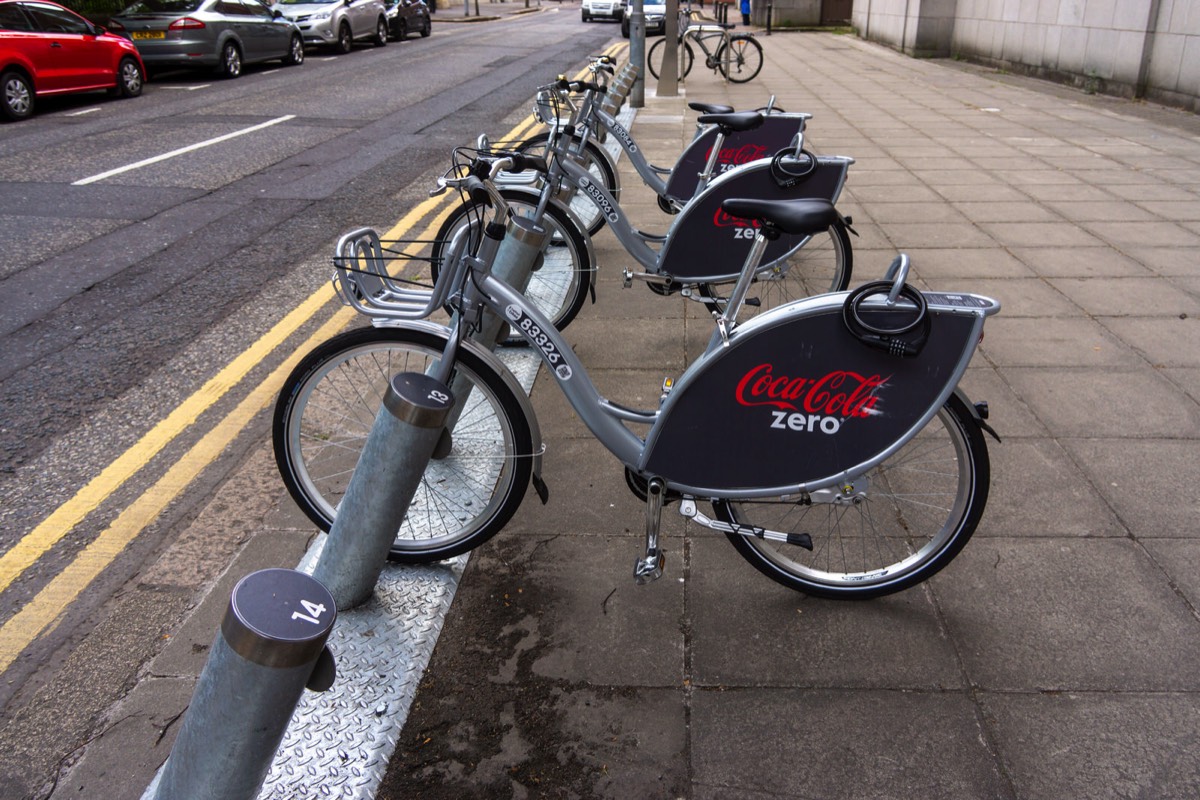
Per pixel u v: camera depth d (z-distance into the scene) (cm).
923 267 584
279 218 752
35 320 547
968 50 1866
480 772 235
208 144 1042
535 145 587
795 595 296
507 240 351
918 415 257
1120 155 908
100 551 335
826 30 2775
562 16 4191
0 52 1170
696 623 284
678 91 1453
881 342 244
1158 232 650
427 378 271
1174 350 458
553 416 411
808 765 235
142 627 292
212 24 1585
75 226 729
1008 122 1115
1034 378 430
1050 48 1516
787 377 258
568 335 500
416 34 2666
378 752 237
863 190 786
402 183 863
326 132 1116
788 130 535
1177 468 355
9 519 354
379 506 269
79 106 1331
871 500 338
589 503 345
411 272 625
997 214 704
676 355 471
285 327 536
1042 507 333
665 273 471
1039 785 227
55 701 262
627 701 256
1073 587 293
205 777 179
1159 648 268
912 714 249
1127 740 238
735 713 251
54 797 230
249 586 177
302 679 176
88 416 434
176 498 367
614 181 607
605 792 229
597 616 288
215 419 430
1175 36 1194
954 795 225
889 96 1365
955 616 284
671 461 276
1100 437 379
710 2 4441
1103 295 532
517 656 272
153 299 580
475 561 314
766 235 259
